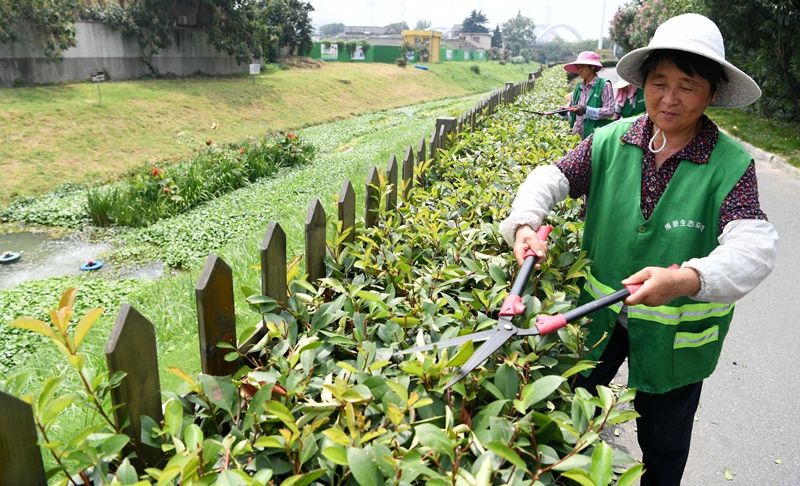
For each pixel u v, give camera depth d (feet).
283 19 123.44
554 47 418.72
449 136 18.06
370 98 103.86
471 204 11.42
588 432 4.95
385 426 5.10
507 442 4.65
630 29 108.88
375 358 5.81
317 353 6.11
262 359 6.29
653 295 5.41
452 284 8.08
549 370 6.36
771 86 46.60
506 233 6.86
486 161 15.78
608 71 111.96
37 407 4.15
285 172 41.09
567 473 4.30
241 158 39.86
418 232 9.59
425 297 7.50
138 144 54.08
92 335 15.30
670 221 6.36
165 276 24.18
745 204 5.92
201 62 89.76
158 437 4.91
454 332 6.25
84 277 24.20
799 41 40.45
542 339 6.32
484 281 7.89
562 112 24.89
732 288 5.41
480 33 364.79
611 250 6.87
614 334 7.27
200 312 5.51
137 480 4.23
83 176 44.62
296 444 4.76
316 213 7.75
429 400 4.74
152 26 79.41
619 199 6.75
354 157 44.24
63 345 4.28
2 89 58.54
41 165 44.60
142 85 72.18
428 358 5.26
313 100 89.56
